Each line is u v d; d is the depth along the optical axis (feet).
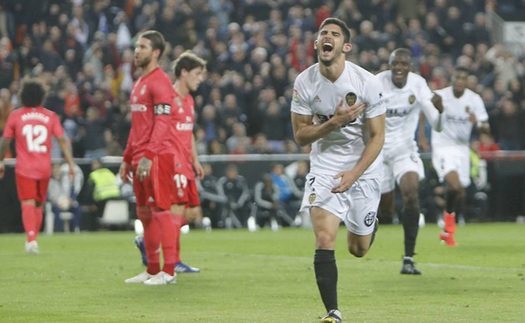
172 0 269.03
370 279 110.42
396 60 121.49
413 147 121.80
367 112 82.84
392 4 298.15
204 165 225.15
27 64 251.19
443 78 268.62
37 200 150.10
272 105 249.34
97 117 235.20
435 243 168.04
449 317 81.15
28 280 110.52
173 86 118.01
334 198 82.28
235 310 86.12
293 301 92.38
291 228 225.56
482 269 121.70
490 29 306.96
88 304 90.33
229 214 224.94
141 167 105.60
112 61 257.55
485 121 166.50
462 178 165.37
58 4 273.54
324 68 82.28
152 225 107.45
